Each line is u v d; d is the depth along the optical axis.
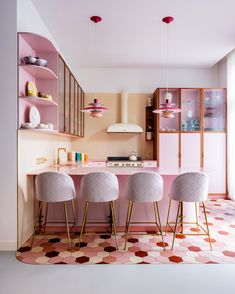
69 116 3.90
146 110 5.50
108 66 5.41
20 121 2.54
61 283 1.94
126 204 3.00
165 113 3.27
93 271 2.12
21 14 2.57
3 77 2.48
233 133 4.70
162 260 2.31
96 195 2.46
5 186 2.50
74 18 3.22
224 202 4.53
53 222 3.00
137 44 4.11
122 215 3.01
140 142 5.54
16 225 2.51
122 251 2.49
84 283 1.94
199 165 4.97
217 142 4.97
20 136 2.57
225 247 2.59
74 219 2.83
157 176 2.48
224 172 4.96
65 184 2.46
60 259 2.32
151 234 2.93
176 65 5.32
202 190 2.48
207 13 3.09
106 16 3.16
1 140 2.49
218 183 4.95
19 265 2.21
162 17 3.19
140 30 3.57
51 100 2.81
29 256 2.38
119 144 5.55
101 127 5.57
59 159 4.14
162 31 3.60
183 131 4.96
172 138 4.97
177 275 2.07
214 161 4.97
